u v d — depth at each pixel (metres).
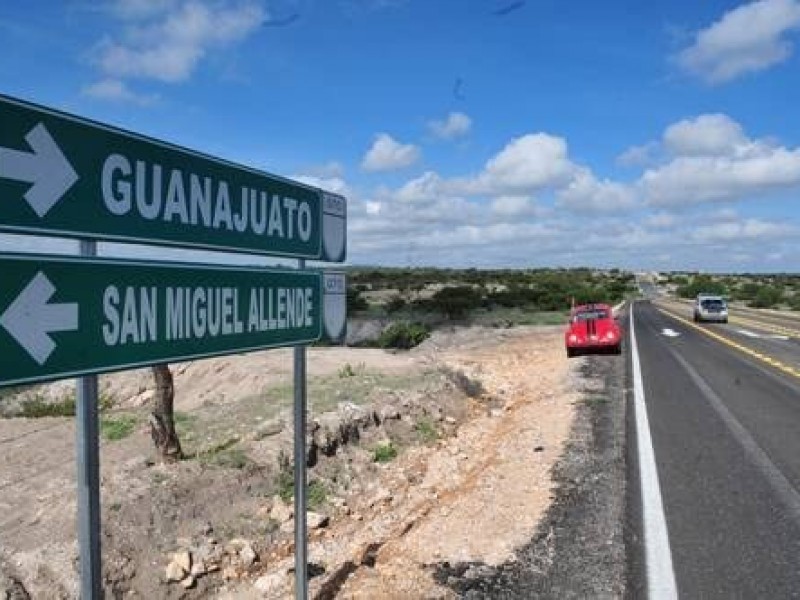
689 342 31.50
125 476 8.12
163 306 3.85
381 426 11.77
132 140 3.66
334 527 8.23
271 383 15.14
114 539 7.04
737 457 10.10
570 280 114.69
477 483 9.16
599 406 14.34
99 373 3.46
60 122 3.26
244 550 7.38
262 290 4.69
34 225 3.14
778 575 6.09
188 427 11.04
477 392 16.94
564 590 5.86
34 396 17.33
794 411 13.89
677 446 10.76
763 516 7.55
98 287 3.45
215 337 4.25
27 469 10.40
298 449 5.29
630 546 6.72
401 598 5.88
